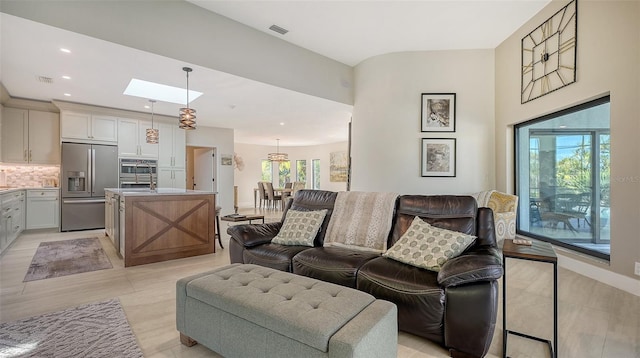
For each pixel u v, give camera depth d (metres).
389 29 4.31
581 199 3.48
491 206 3.86
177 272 3.27
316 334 1.29
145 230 3.59
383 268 2.05
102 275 3.15
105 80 4.29
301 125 7.62
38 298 2.53
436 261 2.01
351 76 5.68
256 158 11.85
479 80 4.88
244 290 1.66
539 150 4.12
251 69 4.26
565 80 3.43
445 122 4.93
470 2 3.65
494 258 1.80
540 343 1.90
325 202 3.14
